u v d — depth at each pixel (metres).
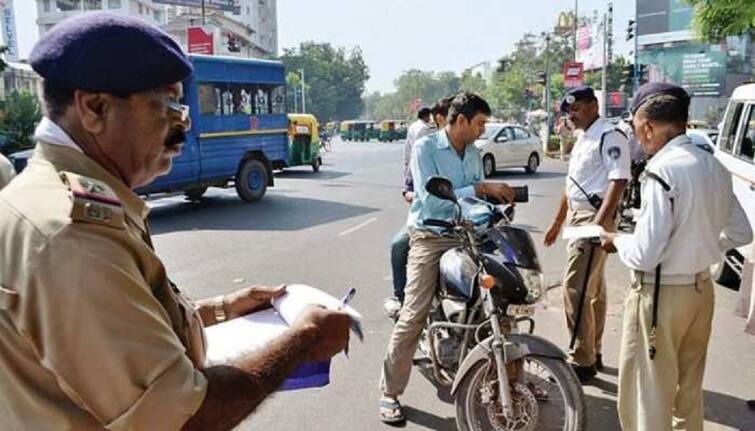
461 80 107.12
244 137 12.52
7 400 1.14
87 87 1.17
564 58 63.50
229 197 13.76
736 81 38.88
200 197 13.02
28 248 1.07
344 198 13.58
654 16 41.38
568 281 4.06
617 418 3.64
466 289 3.28
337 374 4.26
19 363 1.12
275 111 13.34
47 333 1.06
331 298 1.79
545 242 4.64
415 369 4.26
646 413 2.85
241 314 1.84
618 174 3.91
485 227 3.23
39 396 1.12
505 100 71.12
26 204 1.11
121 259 1.12
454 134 3.58
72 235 1.08
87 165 1.20
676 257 2.75
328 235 9.30
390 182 17.08
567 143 24.06
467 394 3.15
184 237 9.22
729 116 6.95
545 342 3.03
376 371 4.31
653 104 2.78
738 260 6.06
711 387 4.06
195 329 1.40
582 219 4.12
